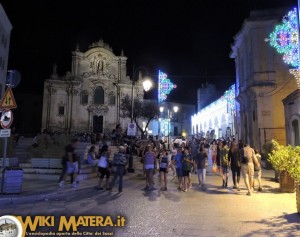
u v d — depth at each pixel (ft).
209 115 183.93
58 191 36.73
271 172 61.46
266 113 83.87
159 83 86.38
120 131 85.40
